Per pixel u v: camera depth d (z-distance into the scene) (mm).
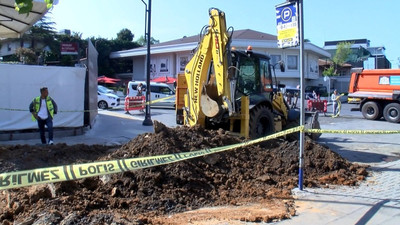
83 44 44625
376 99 21172
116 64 50188
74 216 4609
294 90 30156
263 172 7266
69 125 12906
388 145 12508
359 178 7500
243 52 10078
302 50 6352
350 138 14141
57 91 12703
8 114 11953
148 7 16016
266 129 10375
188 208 5586
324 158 8016
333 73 51906
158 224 4875
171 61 42281
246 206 5742
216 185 6480
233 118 9445
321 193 6465
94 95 16031
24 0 3100
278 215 5254
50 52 41062
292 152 8000
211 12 8992
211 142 7539
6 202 5254
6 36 13961
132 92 28250
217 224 4949
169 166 6375
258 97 10211
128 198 5645
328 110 28188
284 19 6484
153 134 7250
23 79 12156
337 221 5156
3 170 6578
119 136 12859
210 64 9586
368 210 5609
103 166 4535
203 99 9062
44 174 4008
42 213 4711
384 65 50531
